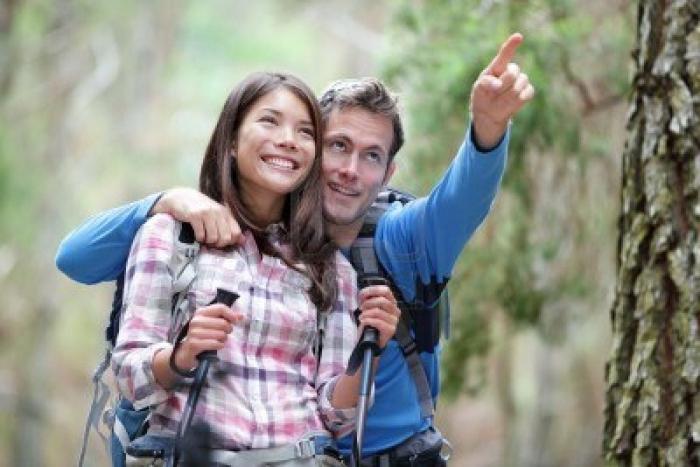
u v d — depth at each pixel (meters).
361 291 9.33
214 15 67.75
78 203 54.62
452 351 21.53
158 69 56.19
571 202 20.59
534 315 21.22
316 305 9.31
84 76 53.78
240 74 67.69
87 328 56.59
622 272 11.37
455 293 21.16
